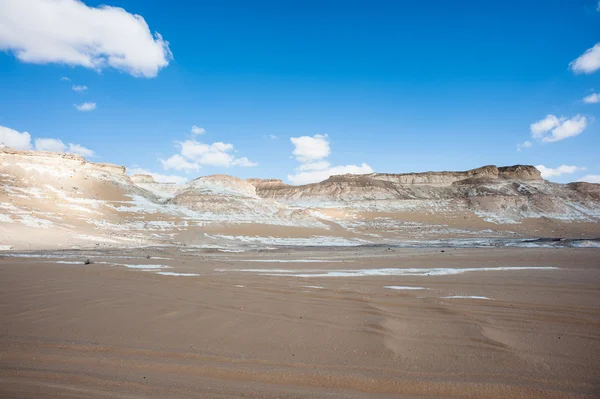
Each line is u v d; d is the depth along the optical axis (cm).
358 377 589
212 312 980
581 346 733
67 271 1759
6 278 1495
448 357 673
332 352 696
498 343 749
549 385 564
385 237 7131
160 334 792
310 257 2981
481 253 3117
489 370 617
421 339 773
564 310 1023
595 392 542
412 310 1028
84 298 1123
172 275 1695
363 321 906
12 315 920
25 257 2530
